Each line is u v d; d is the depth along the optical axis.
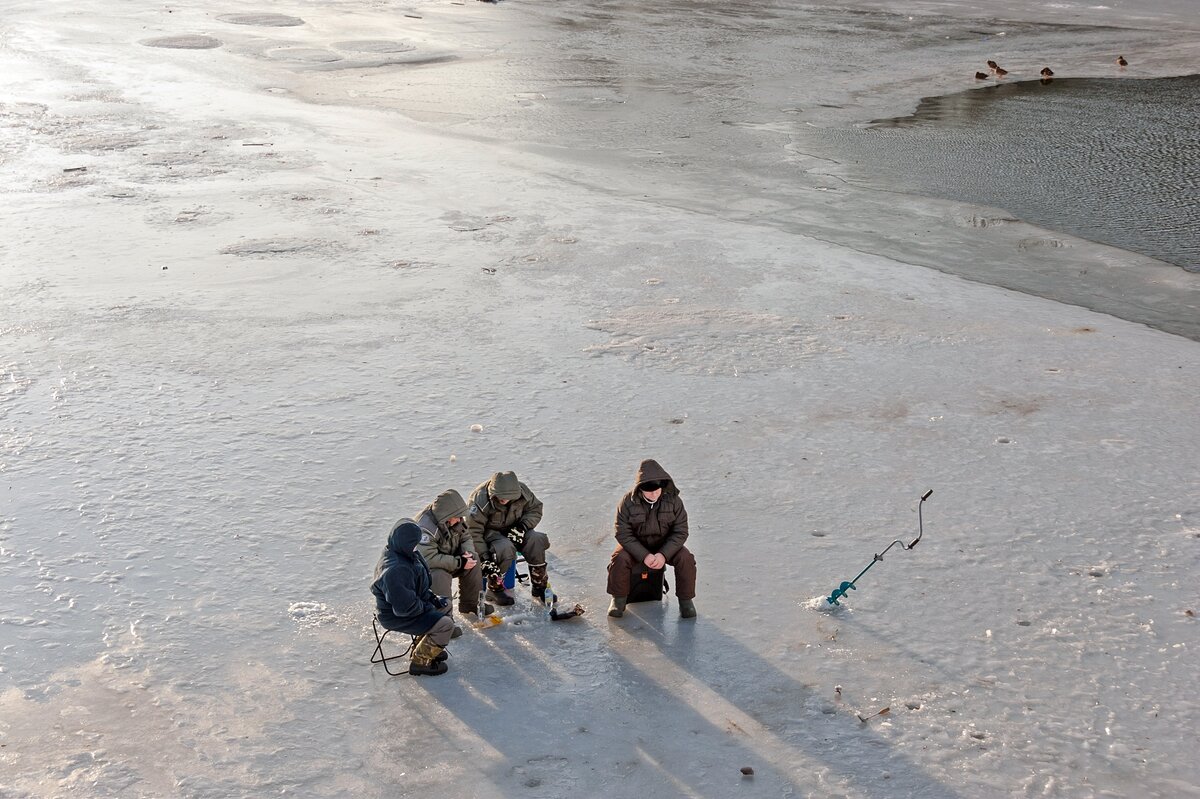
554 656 6.87
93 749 5.85
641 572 7.29
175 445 9.73
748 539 8.30
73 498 8.69
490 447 9.82
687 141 26.39
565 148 25.41
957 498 9.01
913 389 11.49
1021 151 25.48
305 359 11.98
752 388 11.42
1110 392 11.55
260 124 27.02
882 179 22.94
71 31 41.22
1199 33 44.41
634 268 15.91
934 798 5.61
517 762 5.87
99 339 12.49
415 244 16.94
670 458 9.70
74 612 7.12
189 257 16.03
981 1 56.31
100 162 22.44
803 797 5.62
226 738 5.98
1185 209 20.67
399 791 5.63
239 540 8.12
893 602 7.45
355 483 9.07
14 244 16.53
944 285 15.75
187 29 42.81
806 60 38.47
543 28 45.69
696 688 6.53
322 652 6.81
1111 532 8.45
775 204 20.75
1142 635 7.07
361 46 40.34
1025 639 7.02
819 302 14.55
